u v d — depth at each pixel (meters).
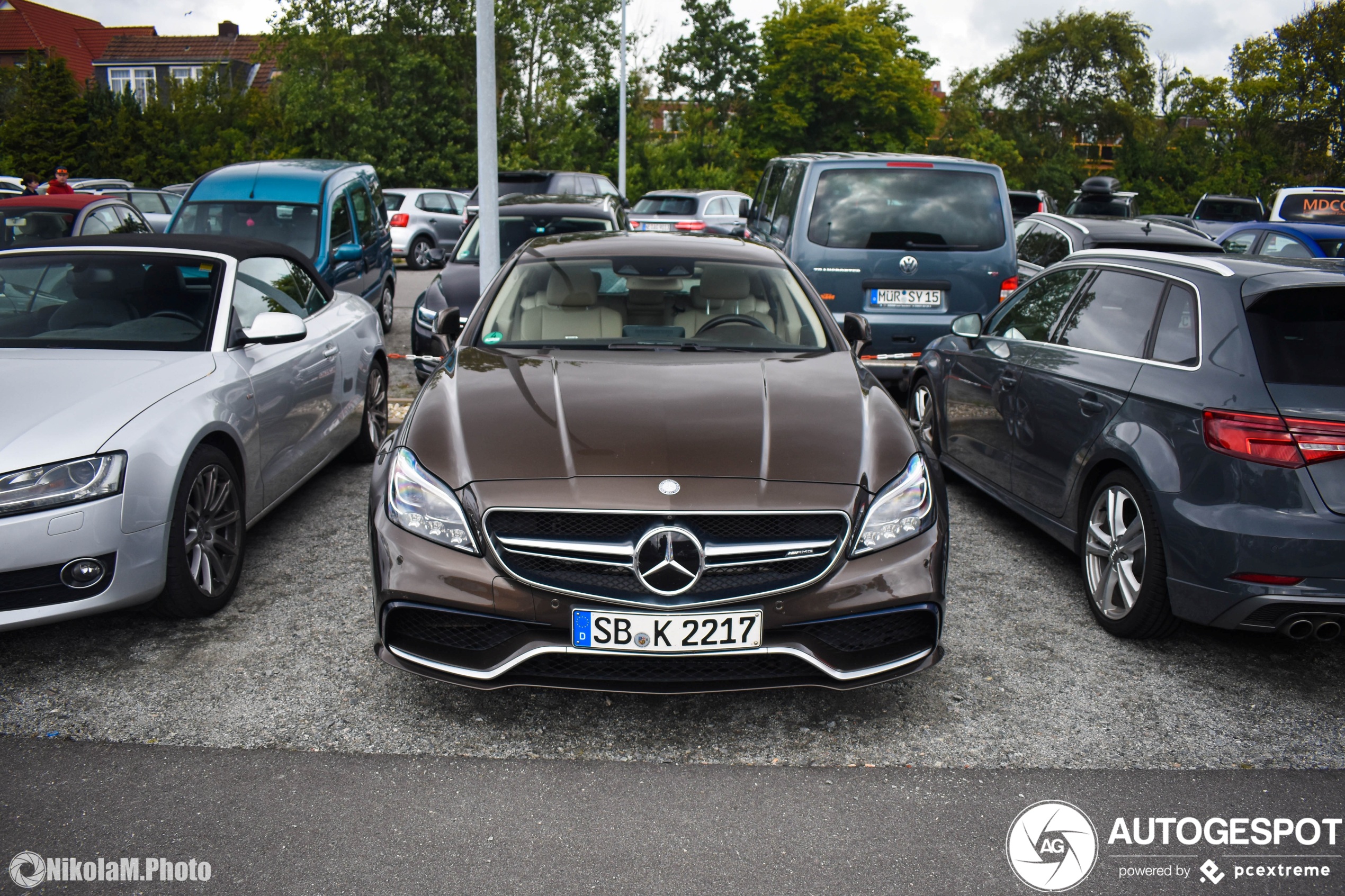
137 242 4.68
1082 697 3.41
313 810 2.64
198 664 3.49
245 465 4.14
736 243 4.88
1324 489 3.23
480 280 8.13
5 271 4.42
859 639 3.02
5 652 3.55
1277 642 3.92
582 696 3.34
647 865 2.44
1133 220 9.77
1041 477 4.60
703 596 2.88
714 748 3.03
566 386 3.47
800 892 2.35
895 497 3.07
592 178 18.56
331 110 33.34
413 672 3.02
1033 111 67.12
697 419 3.24
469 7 35.50
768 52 54.22
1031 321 5.09
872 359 7.43
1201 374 3.58
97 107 34.28
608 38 38.28
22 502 3.16
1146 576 3.68
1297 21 57.06
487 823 2.60
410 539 3.00
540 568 2.91
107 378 3.69
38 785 2.72
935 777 2.88
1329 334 3.43
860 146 53.50
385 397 6.56
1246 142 59.38
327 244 9.61
